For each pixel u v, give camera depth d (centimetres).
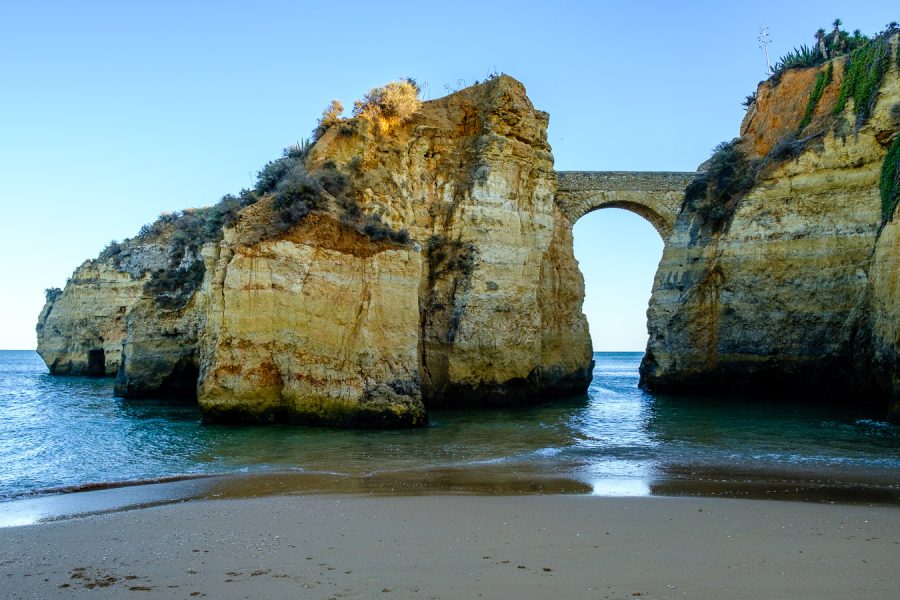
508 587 672
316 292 2042
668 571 721
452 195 2814
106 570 740
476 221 2734
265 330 2038
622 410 2655
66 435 1995
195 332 3170
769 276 2933
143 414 2573
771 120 3278
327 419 2009
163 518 962
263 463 1465
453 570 725
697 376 3247
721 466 1426
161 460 1538
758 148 3300
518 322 2819
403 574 713
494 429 2041
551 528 898
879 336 2150
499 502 1059
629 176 3831
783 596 648
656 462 1473
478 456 1553
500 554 780
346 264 2075
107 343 4959
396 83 2848
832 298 2723
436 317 2705
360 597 647
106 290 5025
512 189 2869
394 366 2078
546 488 1191
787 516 973
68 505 1083
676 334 3338
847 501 1095
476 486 1205
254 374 2048
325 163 2428
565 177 3794
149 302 3275
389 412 2009
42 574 729
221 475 1323
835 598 642
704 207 3312
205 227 2648
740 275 3036
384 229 2188
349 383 2011
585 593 657
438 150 2875
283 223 2072
